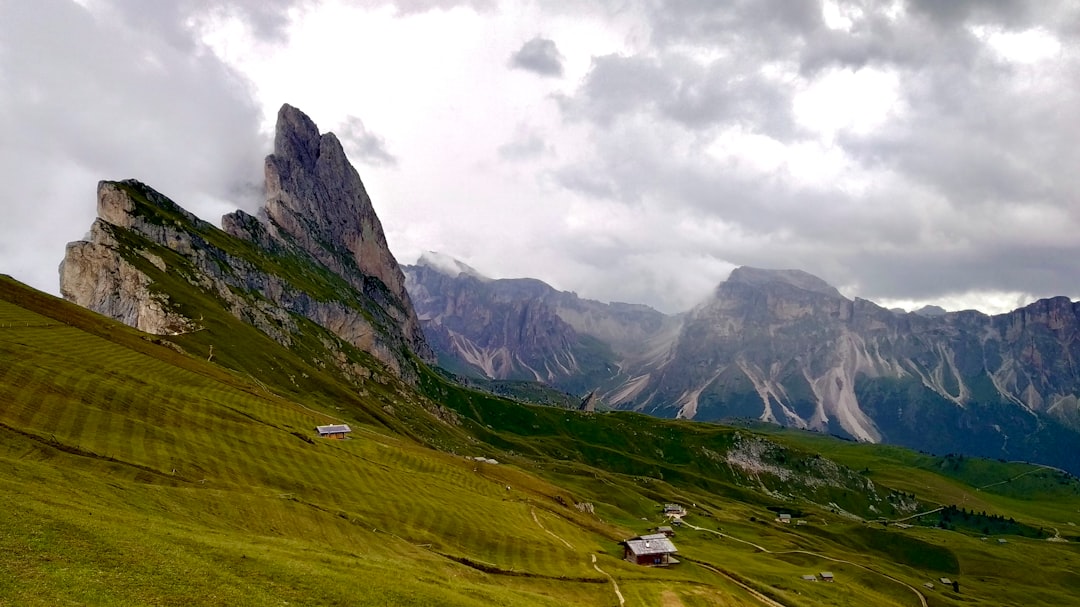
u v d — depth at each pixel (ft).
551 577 318.86
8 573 128.98
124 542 161.58
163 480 252.83
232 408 434.30
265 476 318.24
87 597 128.77
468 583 239.50
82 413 294.87
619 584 332.19
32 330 456.45
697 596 343.87
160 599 137.69
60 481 200.95
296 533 251.80
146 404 345.10
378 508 336.70
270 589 161.07
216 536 196.13
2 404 267.59
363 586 182.19
